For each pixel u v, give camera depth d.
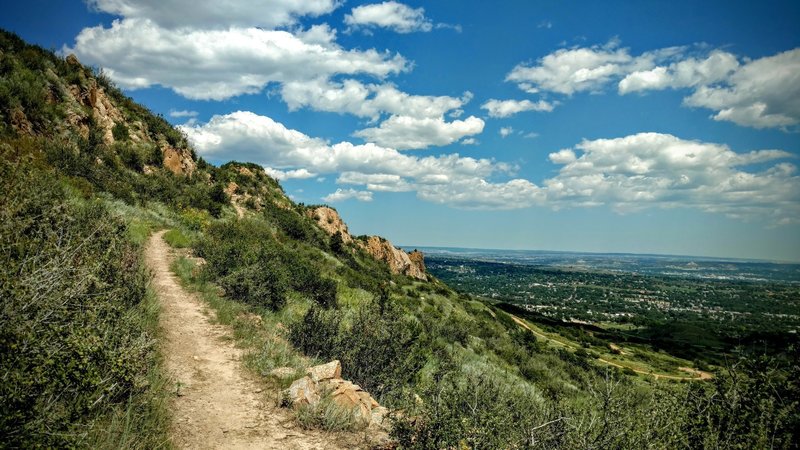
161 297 11.38
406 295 43.38
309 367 8.00
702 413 4.77
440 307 46.47
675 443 4.58
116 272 8.59
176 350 7.93
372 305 11.41
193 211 29.86
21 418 3.24
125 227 12.09
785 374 4.67
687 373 53.03
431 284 64.12
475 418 5.00
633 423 4.57
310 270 17.56
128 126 34.69
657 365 59.62
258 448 5.20
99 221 9.52
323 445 5.57
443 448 4.99
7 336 3.36
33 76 24.00
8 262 3.91
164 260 16.30
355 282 29.94
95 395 4.39
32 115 21.70
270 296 13.38
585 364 43.03
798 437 4.42
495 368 21.28
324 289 16.94
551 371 32.25
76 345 4.07
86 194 17.83
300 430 5.85
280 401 6.50
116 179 25.19
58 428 3.55
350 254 48.66
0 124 17.86
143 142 34.69
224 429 5.48
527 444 4.62
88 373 4.14
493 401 5.59
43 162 15.34
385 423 6.53
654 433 4.57
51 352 3.75
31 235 5.02
